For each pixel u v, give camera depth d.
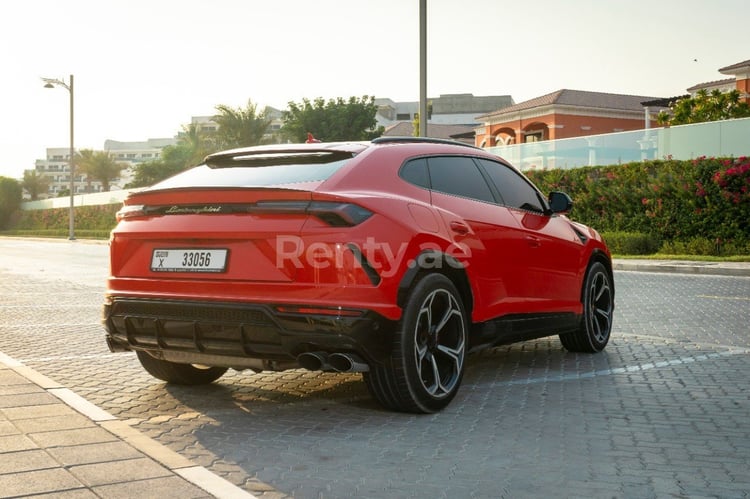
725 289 12.37
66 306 10.48
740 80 38.06
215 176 4.80
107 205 59.56
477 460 3.62
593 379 5.55
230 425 4.29
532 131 47.84
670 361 6.24
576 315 6.28
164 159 73.88
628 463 3.58
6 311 9.88
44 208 73.81
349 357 4.03
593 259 6.59
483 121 50.72
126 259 4.68
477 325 4.93
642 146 22.86
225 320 4.18
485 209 5.22
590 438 4.01
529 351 6.79
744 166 19.91
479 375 5.72
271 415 4.52
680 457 3.68
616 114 46.16
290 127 55.66
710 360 6.27
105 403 4.83
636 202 22.50
